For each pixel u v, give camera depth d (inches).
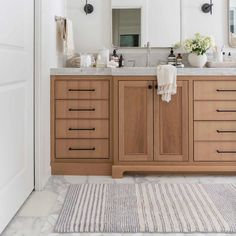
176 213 87.7
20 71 91.1
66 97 122.9
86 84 122.5
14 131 86.6
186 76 119.5
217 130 120.7
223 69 118.5
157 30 144.4
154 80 120.0
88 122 123.5
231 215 86.4
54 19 126.8
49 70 120.3
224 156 121.1
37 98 106.0
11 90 84.1
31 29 102.2
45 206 93.1
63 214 87.4
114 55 141.8
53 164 124.3
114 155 121.6
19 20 89.8
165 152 121.5
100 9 145.6
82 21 145.7
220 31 144.7
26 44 97.0
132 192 104.6
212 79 119.5
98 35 145.7
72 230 78.6
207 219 83.9
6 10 79.0
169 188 108.4
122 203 95.1
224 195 101.3
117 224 81.3
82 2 145.6
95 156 124.1
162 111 120.6
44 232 77.7
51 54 122.5
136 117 121.1
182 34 144.4
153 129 121.2
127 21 144.6
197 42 133.7
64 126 123.6
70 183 114.5
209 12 144.3
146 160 121.5
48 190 107.0
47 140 118.7
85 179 119.4
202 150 121.3
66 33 132.3
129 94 120.6
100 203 95.2
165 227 79.7
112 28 145.2
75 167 124.5
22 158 93.8
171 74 116.5
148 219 84.1
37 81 105.9
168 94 117.0
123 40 144.9
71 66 142.8
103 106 123.0
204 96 120.1
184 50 144.1
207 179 119.0
